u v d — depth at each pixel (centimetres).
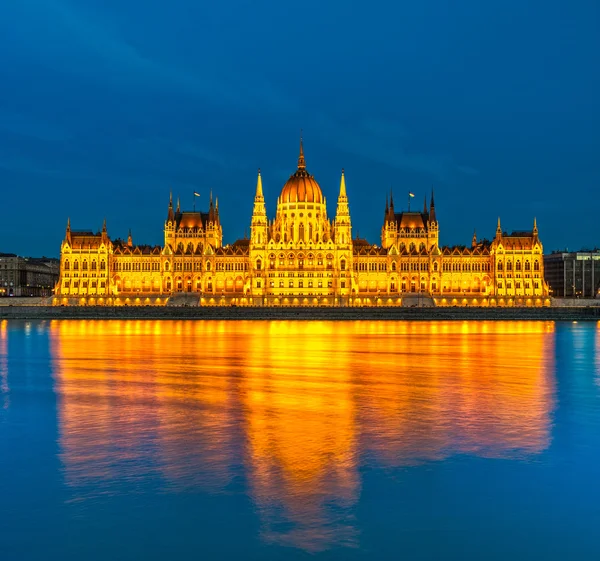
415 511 3753
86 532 3500
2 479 4241
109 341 14025
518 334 16600
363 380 8219
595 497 3953
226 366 9650
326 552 3300
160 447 4944
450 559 3238
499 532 3509
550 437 5238
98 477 4269
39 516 3684
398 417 5947
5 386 7756
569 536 3469
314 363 10012
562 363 10088
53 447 4953
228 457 4681
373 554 3275
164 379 8319
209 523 3600
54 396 7062
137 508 3788
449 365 9819
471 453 4791
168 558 3244
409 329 18638
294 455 4731
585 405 6525
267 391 7369
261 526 3562
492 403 6631
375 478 4256
